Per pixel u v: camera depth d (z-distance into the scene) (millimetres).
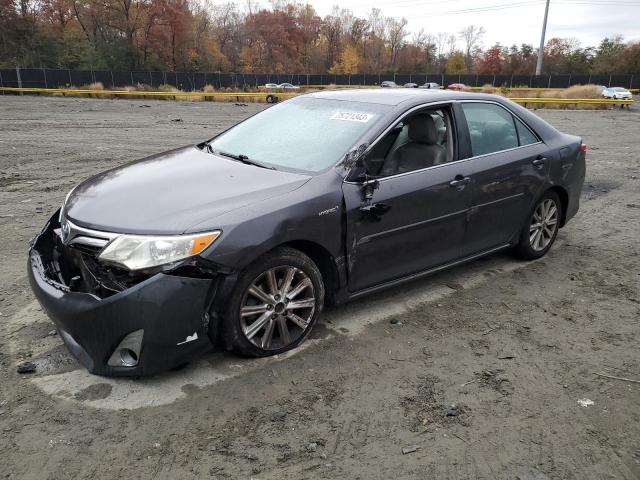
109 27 66562
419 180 4105
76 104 28672
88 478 2572
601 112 30609
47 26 65688
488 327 4152
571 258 5688
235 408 3092
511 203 4930
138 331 3018
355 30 97812
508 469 2707
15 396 3135
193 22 73625
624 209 7777
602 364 3697
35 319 4012
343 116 4309
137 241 3041
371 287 4055
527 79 57875
